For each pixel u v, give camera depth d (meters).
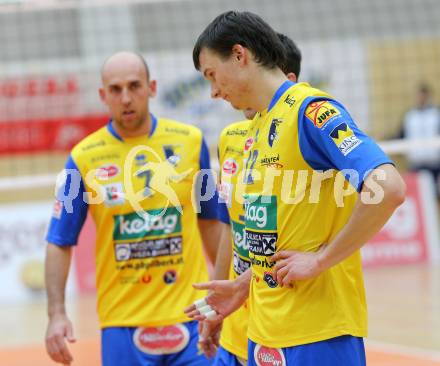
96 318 26.97
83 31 45.72
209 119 40.84
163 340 12.80
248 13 9.16
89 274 34.12
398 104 44.53
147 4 46.69
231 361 11.24
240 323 11.04
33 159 40.97
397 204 7.89
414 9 48.97
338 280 8.91
